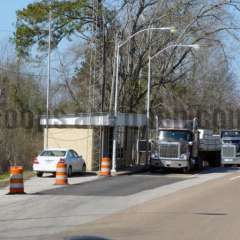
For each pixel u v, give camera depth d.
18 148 71.31
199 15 83.81
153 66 85.88
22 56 87.81
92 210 29.27
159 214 27.66
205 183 48.25
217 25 84.94
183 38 83.56
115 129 62.66
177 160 63.94
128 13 81.25
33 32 85.88
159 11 82.38
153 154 64.56
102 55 72.44
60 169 44.66
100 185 44.78
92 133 62.84
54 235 21.36
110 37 79.50
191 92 106.00
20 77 90.81
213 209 29.80
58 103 95.38
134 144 75.00
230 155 83.25
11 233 21.86
